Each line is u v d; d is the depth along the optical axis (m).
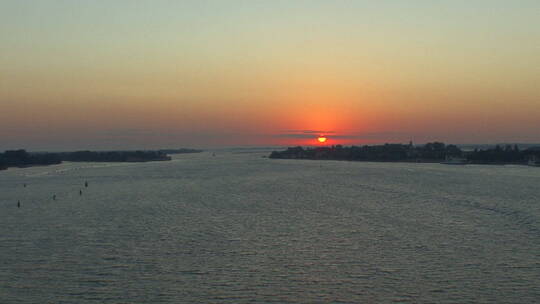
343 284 46.78
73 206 99.56
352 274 49.50
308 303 42.53
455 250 58.00
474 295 43.97
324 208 91.25
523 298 43.25
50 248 60.66
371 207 92.00
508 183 141.62
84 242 63.62
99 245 61.78
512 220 76.62
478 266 51.78
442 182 147.50
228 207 93.94
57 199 112.94
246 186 139.75
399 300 43.03
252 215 83.44
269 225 73.88
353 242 62.12
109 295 44.41
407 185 138.00
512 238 63.97
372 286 46.25
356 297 43.69
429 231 68.44
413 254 56.38
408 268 51.25
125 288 46.03
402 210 87.81
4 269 51.94
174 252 58.00
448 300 42.94
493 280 47.56
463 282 47.06
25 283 47.59
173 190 129.50
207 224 75.12
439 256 55.47
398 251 57.78
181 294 44.56
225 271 50.69
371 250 58.22
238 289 45.69
